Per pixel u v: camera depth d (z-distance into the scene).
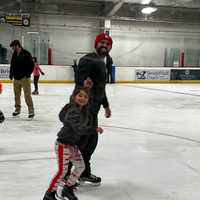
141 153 5.40
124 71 21.38
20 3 20.64
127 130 7.18
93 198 3.61
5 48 19.72
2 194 3.66
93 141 3.82
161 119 8.65
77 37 22.28
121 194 3.74
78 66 3.83
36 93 13.38
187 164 4.88
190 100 12.80
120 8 22.55
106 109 4.05
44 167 4.59
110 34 22.83
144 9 22.80
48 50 21.08
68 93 14.16
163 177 4.32
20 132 6.71
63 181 3.51
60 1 21.39
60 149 3.25
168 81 22.25
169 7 23.28
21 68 7.90
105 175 4.34
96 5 22.22
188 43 24.36
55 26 21.67
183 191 3.87
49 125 7.44
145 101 12.16
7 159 4.92
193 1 22.16
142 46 23.55
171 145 5.98
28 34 21.16
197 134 6.94
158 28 23.72
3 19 19.19
